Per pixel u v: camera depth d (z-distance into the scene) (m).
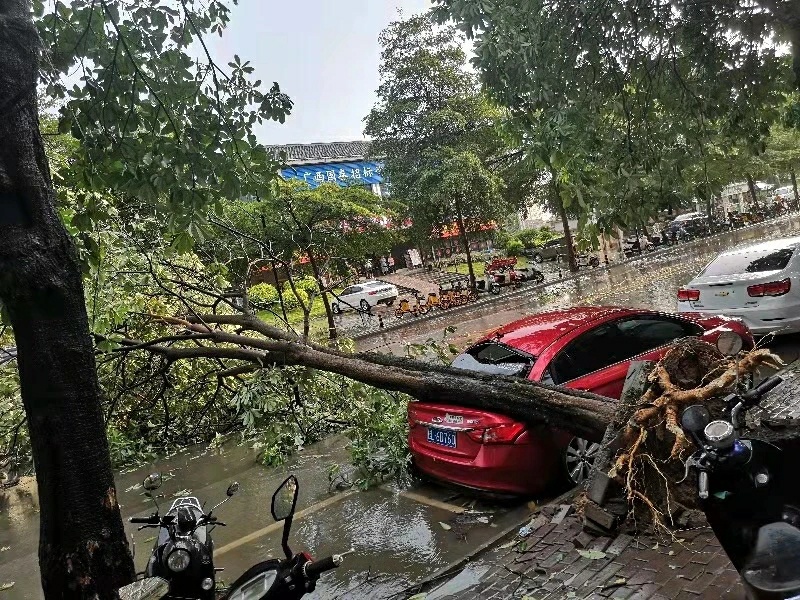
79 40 4.39
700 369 4.12
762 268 7.92
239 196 5.15
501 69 6.71
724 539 2.63
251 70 4.81
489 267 30.08
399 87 22.88
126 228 7.38
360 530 5.25
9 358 6.24
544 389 4.91
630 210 6.90
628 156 7.18
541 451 5.02
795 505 2.51
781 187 54.94
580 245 6.93
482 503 5.38
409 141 23.20
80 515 2.87
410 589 4.03
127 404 8.33
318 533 5.32
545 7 6.89
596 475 4.23
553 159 6.53
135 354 7.76
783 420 3.80
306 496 6.25
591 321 5.82
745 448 2.46
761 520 2.50
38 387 2.84
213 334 6.74
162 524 3.27
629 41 7.37
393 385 5.77
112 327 6.67
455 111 22.45
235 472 7.43
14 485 8.45
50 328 2.85
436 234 25.66
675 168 7.18
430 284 30.66
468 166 21.59
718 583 3.28
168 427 8.89
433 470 5.50
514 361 5.55
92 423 2.96
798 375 6.40
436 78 22.55
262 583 2.65
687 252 26.97
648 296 16.09
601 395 5.37
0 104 2.79
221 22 4.83
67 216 5.23
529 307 19.06
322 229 19.20
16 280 2.75
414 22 22.53
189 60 4.80
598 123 7.32
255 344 6.62
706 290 8.23
